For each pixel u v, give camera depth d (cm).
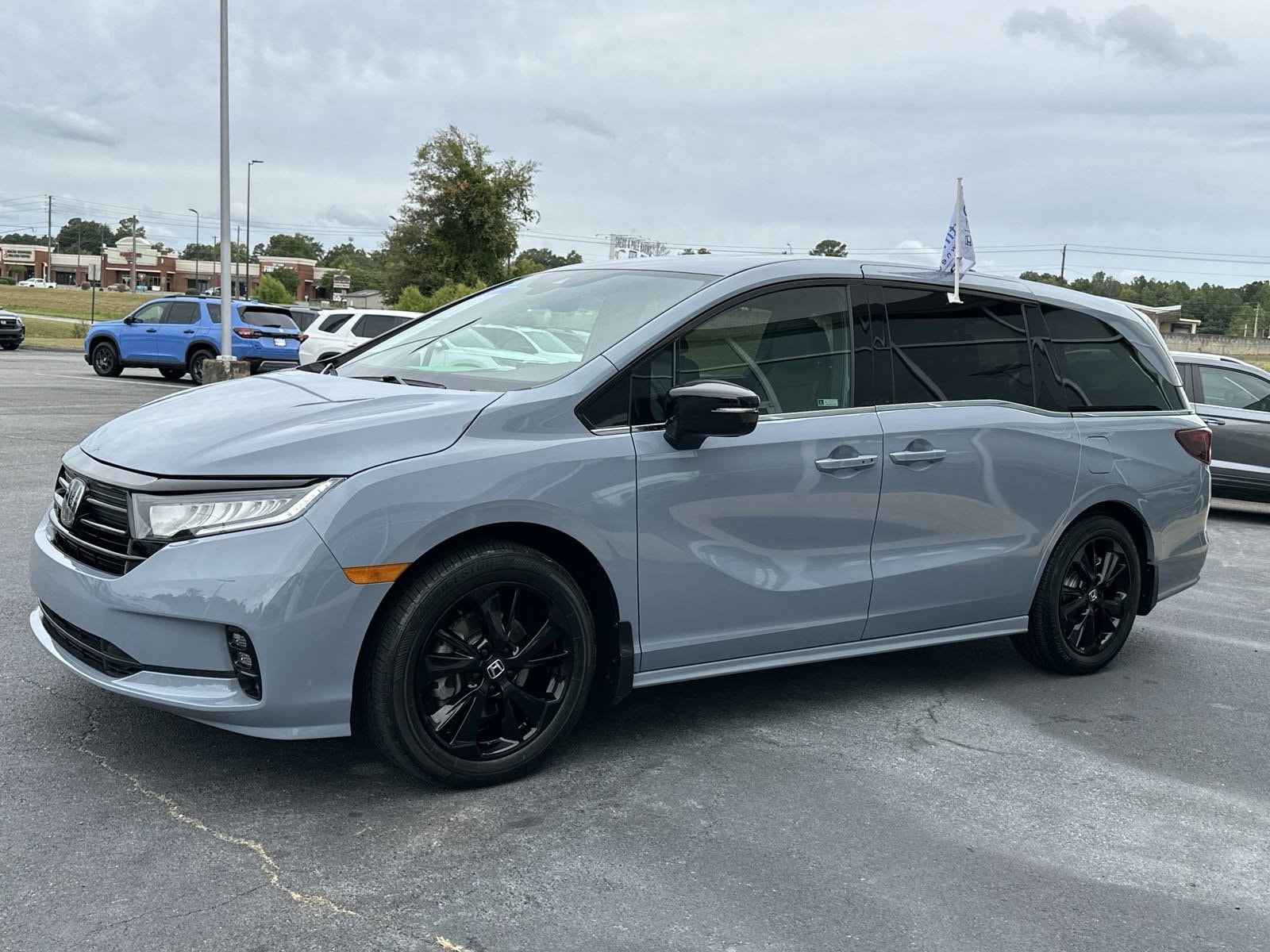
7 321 2997
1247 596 705
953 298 451
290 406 346
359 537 307
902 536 424
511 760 343
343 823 313
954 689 473
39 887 270
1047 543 472
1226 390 1103
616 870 296
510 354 384
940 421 432
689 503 366
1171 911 293
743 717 421
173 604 301
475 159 5994
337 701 312
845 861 309
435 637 327
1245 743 425
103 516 323
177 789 329
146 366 2294
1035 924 281
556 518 339
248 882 278
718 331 383
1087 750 408
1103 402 498
